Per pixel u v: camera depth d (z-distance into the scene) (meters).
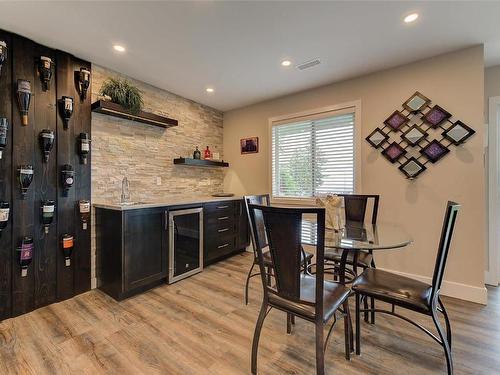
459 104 2.41
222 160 4.35
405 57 2.54
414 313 2.14
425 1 1.74
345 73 2.90
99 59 2.55
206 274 3.07
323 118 3.31
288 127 3.69
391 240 1.76
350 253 2.35
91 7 1.78
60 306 2.27
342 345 1.73
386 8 1.82
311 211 1.25
